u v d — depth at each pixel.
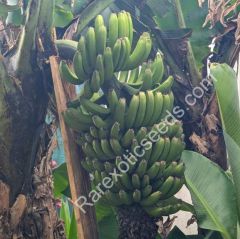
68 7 1.32
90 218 1.27
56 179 1.28
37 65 1.27
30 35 1.27
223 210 1.20
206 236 1.31
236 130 1.19
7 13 1.27
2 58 1.25
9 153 1.22
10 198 1.21
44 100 1.28
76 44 1.29
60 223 1.27
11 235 1.20
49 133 1.28
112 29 1.22
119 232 1.26
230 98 1.19
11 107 1.24
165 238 1.31
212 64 1.28
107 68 1.21
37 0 1.28
